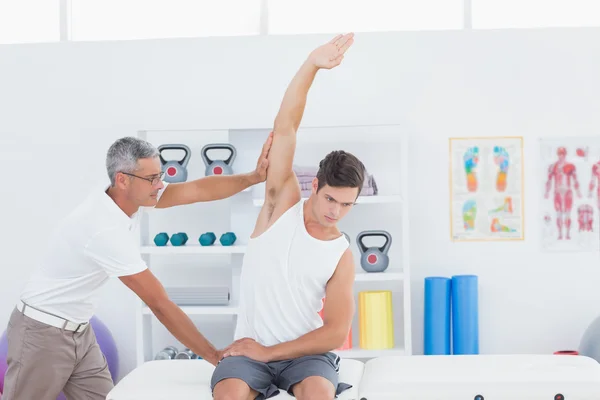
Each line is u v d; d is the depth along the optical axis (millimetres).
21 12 4789
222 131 4664
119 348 4703
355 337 4617
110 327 4703
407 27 4660
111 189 2869
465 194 4578
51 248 2873
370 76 4590
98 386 3029
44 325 2863
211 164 4348
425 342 4430
